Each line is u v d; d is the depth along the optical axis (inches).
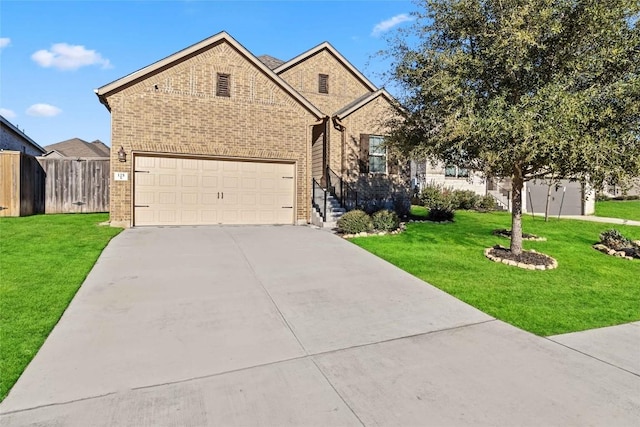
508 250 364.8
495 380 133.1
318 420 109.2
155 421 107.8
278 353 152.5
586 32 265.6
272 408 115.0
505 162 293.7
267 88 482.0
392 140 379.6
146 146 427.8
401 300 221.3
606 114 252.5
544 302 226.4
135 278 240.8
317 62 671.8
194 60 446.6
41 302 194.5
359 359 148.6
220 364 142.1
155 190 438.0
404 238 418.0
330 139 592.1
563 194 749.3
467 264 312.8
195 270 264.1
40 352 145.8
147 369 136.6
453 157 338.3
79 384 125.6
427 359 149.3
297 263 294.0
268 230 436.5
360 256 323.9
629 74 262.2
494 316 200.5
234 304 205.8
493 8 280.5
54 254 284.8
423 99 326.3
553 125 247.9
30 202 500.1
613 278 289.9
